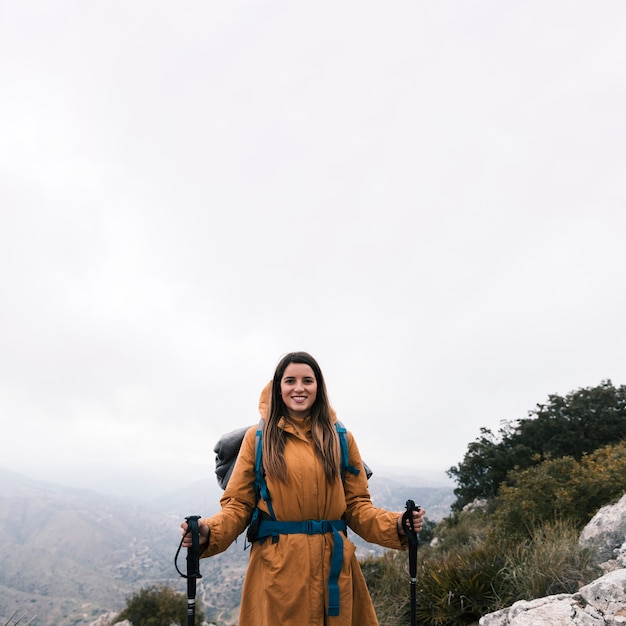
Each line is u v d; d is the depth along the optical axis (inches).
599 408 671.1
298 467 88.5
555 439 658.2
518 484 301.6
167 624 587.5
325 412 97.9
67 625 4552.2
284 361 99.7
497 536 249.1
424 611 209.3
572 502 248.8
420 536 594.9
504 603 182.5
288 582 82.1
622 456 293.6
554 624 124.5
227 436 108.7
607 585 128.3
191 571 77.5
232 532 85.9
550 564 180.4
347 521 96.8
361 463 98.8
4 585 6333.7
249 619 85.5
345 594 83.2
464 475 721.6
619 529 191.5
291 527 86.2
